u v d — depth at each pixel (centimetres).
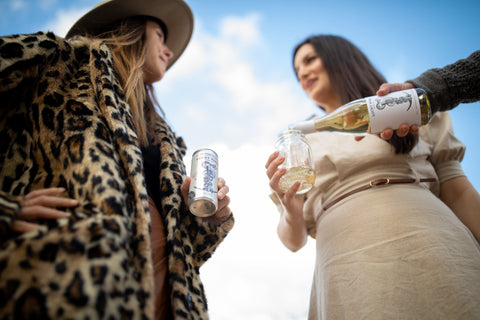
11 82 73
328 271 104
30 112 79
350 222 106
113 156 71
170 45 160
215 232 99
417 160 116
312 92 144
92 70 87
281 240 133
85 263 52
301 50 150
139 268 63
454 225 99
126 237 60
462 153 125
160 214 92
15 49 75
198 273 89
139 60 116
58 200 62
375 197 107
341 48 143
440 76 111
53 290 49
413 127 100
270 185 109
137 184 72
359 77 137
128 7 132
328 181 120
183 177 100
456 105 111
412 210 100
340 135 126
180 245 84
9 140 77
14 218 58
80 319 48
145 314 58
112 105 79
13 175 74
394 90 107
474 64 110
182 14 148
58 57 87
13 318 47
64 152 71
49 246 52
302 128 119
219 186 96
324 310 102
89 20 132
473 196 115
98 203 62
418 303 86
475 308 81
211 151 95
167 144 108
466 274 87
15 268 50
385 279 92
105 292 52
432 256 90
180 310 72
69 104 78
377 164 113
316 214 124
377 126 101
